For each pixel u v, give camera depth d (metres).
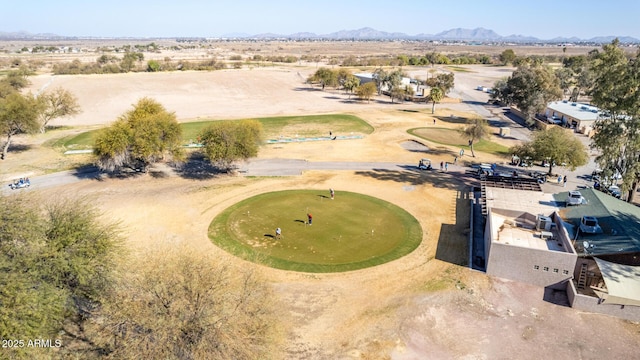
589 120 101.62
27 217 29.38
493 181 64.06
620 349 32.00
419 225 53.12
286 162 78.12
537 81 109.50
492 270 41.62
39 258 28.30
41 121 99.00
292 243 47.56
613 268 38.59
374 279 40.81
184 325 24.03
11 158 76.69
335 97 157.00
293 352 30.67
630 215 48.47
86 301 31.30
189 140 90.69
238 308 26.58
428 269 42.78
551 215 49.47
